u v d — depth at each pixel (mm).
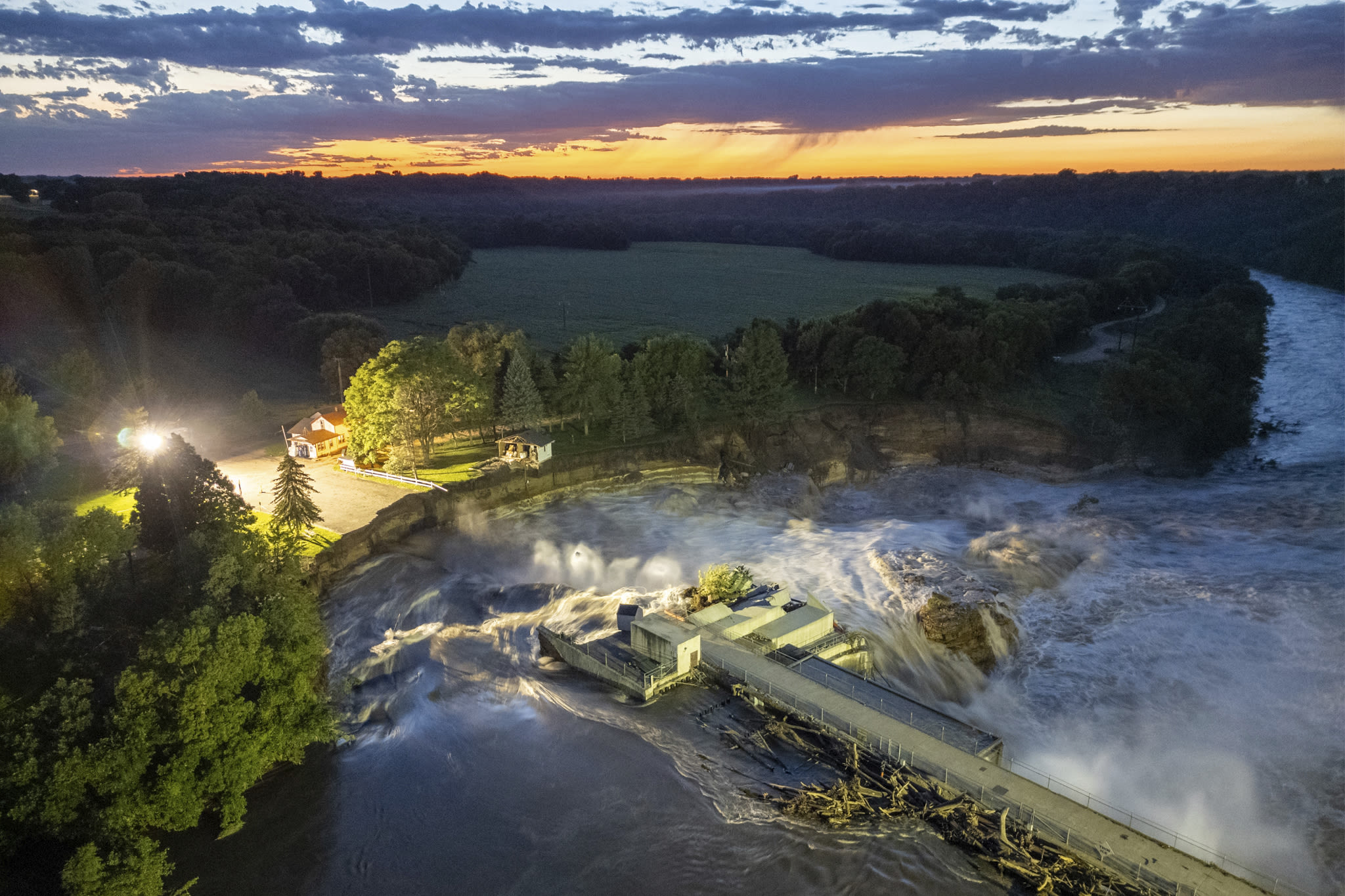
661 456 115062
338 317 162250
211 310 174875
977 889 36406
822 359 142125
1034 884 36188
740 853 39469
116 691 41312
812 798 42219
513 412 113000
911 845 38875
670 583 83438
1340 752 54031
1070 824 39312
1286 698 59656
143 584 58406
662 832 41344
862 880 37031
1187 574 78938
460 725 52875
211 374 152250
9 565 49938
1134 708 59625
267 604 50594
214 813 45688
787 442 124188
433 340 119000
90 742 40250
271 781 48656
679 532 96938
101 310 172375
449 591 77250
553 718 52062
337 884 40031
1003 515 104125
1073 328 178000
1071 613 72812
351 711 56781
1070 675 63844
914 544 91688
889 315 144250
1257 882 44000
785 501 109062
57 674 47219
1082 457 125312
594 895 37969
